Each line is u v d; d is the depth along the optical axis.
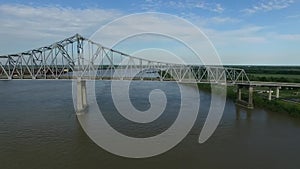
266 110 54.25
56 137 33.19
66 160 26.38
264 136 35.38
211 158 27.45
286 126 41.00
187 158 27.31
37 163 25.62
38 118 42.75
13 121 40.72
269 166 25.81
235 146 31.09
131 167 25.14
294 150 30.09
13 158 26.70
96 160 26.47
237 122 42.91
